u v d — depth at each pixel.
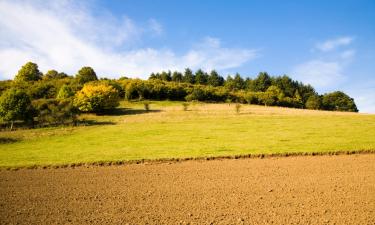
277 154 26.17
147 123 54.06
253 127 44.62
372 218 12.73
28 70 137.50
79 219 13.02
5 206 14.83
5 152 30.78
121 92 110.00
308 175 19.81
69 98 75.94
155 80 133.50
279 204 14.46
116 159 25.19
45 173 21.78
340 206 14.13
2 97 52.38
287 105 115.56
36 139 40.06
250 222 12.40
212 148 29.27
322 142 30.70
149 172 21.50
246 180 18.86
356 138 32.59
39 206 14.76
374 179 18.72
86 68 138.12
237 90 139.62
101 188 17.73
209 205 14.45
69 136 41.78
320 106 124.25
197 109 81.31
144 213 13.57
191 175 20.39
